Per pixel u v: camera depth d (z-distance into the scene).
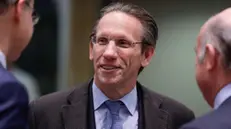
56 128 2.23
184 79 5.17
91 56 2.29
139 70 2.36
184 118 2.39
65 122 2.23
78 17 5.21
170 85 5.19
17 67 5.07
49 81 5.25
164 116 2.33
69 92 2.36
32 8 1.81
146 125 2.27
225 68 1.69
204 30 1.77
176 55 5.17
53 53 5.23
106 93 2.25
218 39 1.70
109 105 2.27
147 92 2.40
